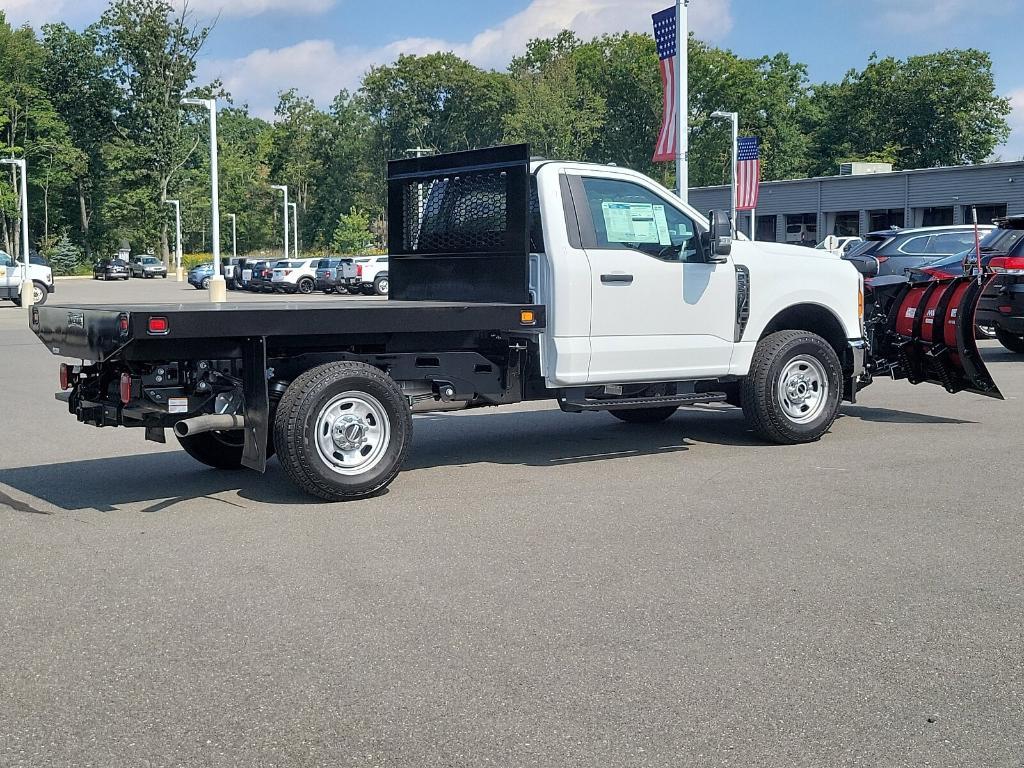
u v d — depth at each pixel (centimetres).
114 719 399
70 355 748
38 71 9569
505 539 644
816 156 9856
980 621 496
